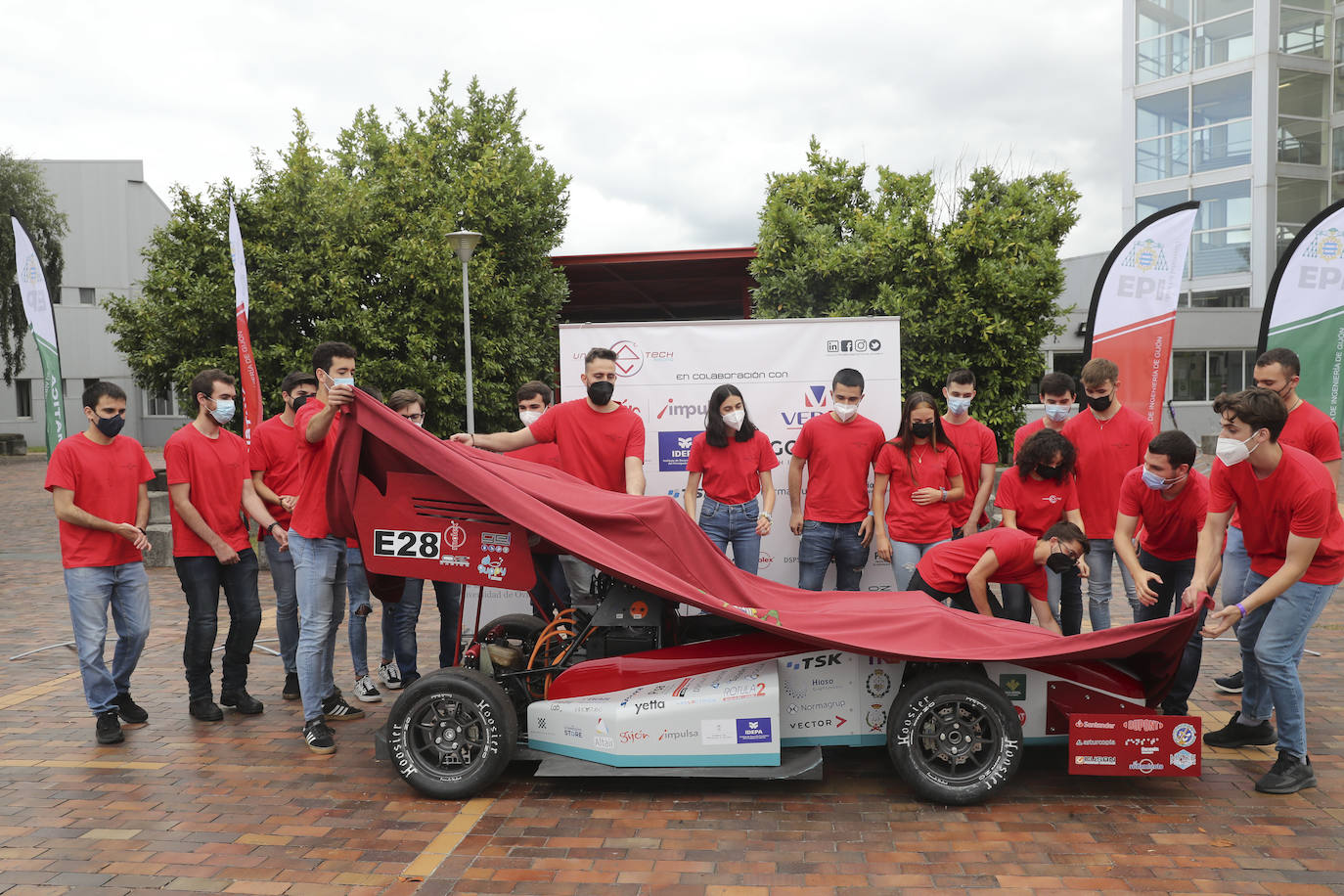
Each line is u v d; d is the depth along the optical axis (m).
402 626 5.45
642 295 24.30
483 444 5.34
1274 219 25.56
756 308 15.27
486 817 3.81
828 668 4.12
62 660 6.54
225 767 4.41
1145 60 27.75
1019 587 4.98
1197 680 5.80
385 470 4.14
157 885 3.24
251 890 3.20
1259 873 3.28
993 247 13.83
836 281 14.52
